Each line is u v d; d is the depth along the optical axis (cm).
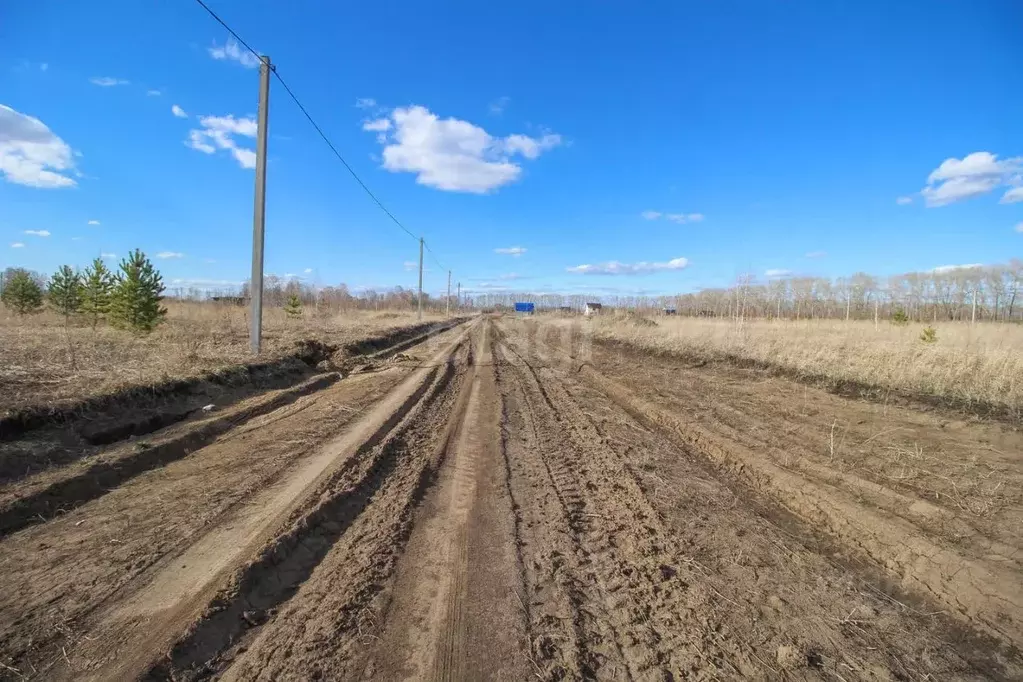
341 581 436
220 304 3794
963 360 1392
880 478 691
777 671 336
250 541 488
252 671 327
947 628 396
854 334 2434
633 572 460
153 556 461
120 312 1825
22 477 621
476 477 717
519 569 462
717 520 578
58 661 327
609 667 337
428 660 339
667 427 1036
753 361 1856
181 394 1058
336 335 2564
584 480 705
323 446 823
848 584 452
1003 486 657
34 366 1103
